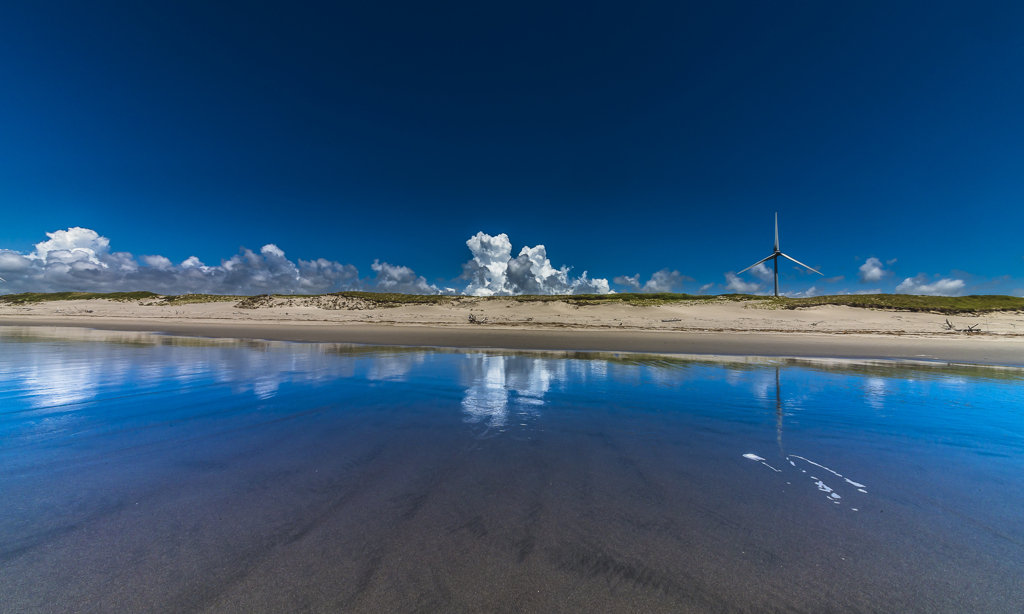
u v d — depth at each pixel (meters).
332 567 2.27
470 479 3.49
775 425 5.28
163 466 3.71
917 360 12.38
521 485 3.38
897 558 2.43
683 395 7.11
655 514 2.92
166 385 7.57
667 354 13.43
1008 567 2.34
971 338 19.84
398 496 3.15
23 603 1.98
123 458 3.90
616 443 4.51
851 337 20.02
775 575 2.27
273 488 3.26
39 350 12.62
